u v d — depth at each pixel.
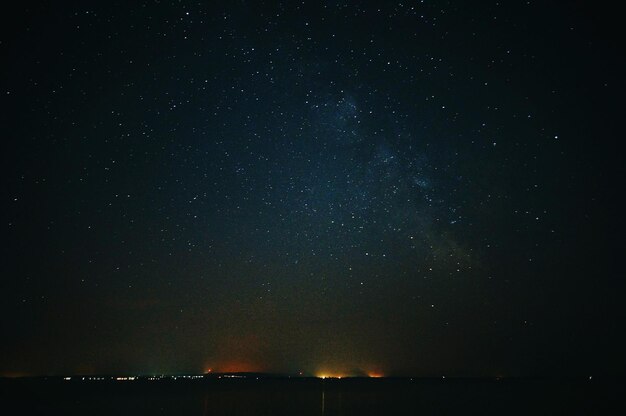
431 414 21.66
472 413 21.42
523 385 43.75
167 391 35.62
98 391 34.81
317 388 42.12
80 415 20.94
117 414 21.45
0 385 40.59
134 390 36.25
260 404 26.66
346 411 23.28
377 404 26.14
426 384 47.56
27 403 26.38
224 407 24.84
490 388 40.47
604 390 36.34
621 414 21.39
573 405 24.53
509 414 20.97
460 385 45.72
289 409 23.94
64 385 41.00
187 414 21.67
